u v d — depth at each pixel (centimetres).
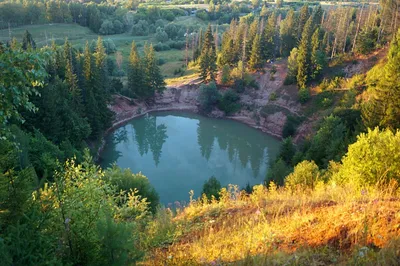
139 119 7425
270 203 1241
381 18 6769
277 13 13638
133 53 7625
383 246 652
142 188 2545
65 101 5000
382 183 1386
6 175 742
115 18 13950
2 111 756
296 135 6047
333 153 3478
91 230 838
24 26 11781
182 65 9744
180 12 16025
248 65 7944
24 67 750
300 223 879
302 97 6431
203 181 4684
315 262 661
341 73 6462
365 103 4400
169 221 1274
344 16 7538
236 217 1159
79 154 4144
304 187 1964
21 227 652
